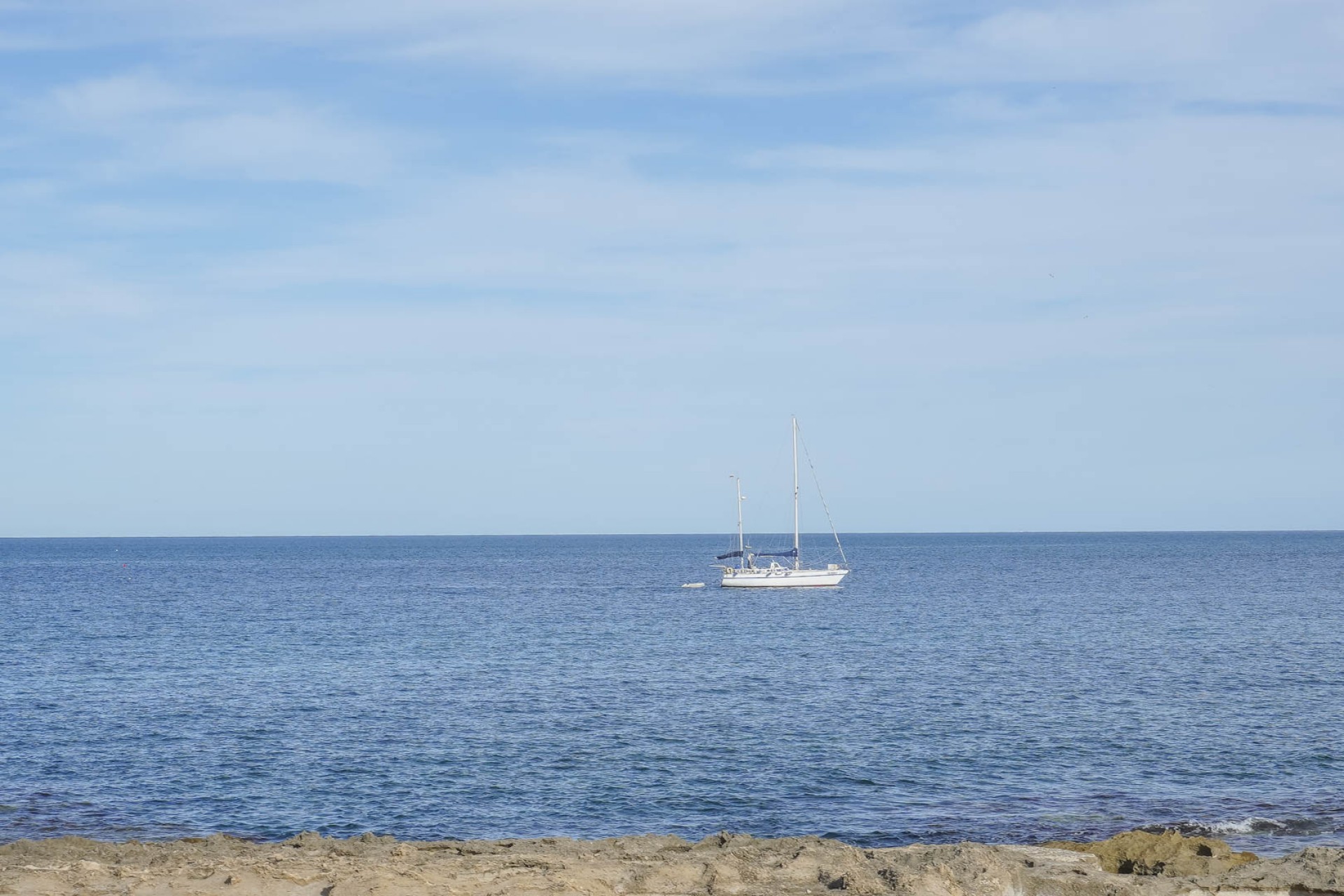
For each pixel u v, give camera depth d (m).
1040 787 33.19
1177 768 35.31
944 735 40.12
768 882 19.59
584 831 29.17
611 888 19.00
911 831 28.94
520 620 89.06
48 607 102.38
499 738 39.81
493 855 21.39
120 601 110.19
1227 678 53.28
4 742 39.34
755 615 92.69
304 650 67.25
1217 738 39.53
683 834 28.88
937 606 101.12
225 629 80.38
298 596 118.81
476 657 63.28
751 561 137.00
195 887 18.64
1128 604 100.94
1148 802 31.45
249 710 45.47
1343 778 34.03
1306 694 48.50
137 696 49.31
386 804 31.67
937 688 50.84
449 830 29.31
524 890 18.45
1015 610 95.12
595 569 194.75
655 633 77.75
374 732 40.88
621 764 35.91
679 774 34.62
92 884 18.83
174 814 30.61
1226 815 30.16
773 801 31.81
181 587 136.25
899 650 65.88
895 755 37.09
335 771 35.09
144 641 72.00
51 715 44.59
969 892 19.44
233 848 22.78
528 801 31.89
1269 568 177.00
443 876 19.19
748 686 51.78
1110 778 34.09
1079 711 44.72
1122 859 23.56
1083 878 20.62
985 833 28.64
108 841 27.02
